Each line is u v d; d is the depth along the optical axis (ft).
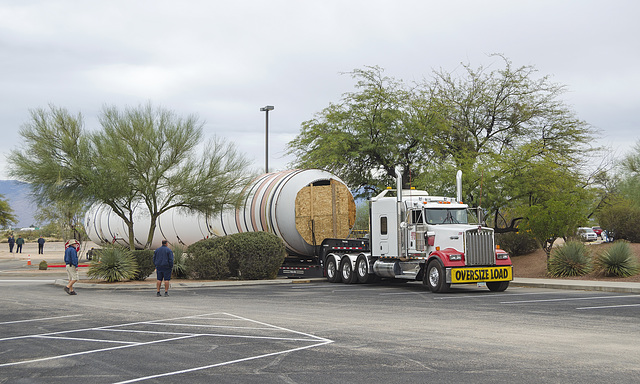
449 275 69.21
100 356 32.76
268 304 58.85
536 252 105.70
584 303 56.03
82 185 91.09
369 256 84.53
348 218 97.86
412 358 31.04
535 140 109.19
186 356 32.37
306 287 81.71
